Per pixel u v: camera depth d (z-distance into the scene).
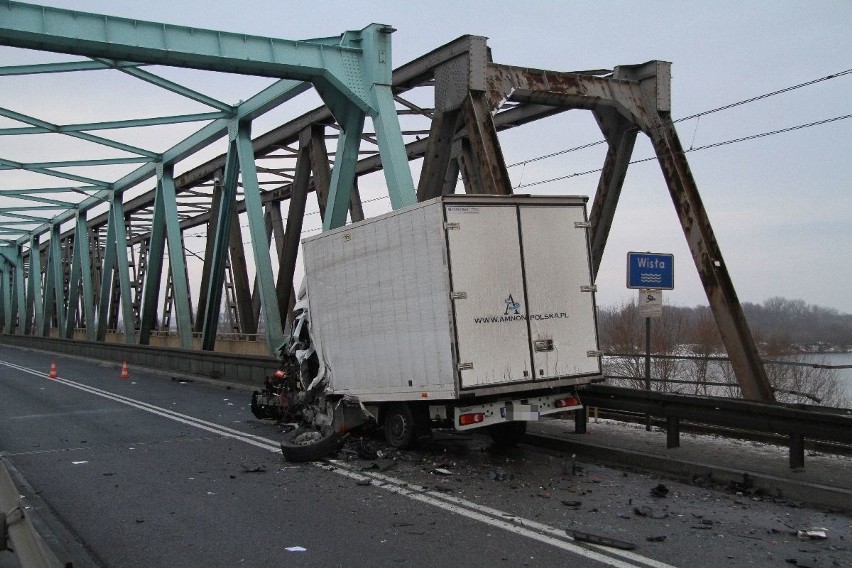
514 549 6.50
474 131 15.27
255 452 11.78
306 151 23.97
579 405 11.06
